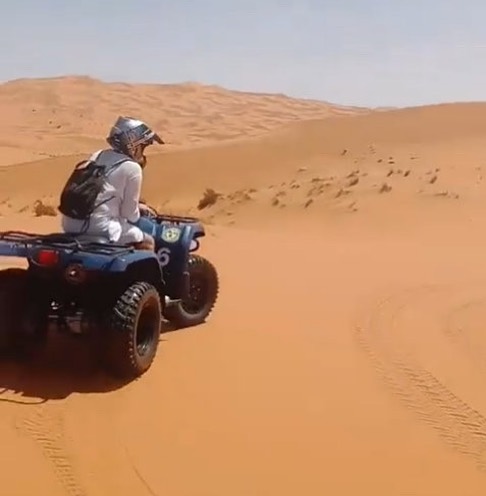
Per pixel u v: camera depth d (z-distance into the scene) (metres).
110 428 6.67
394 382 8.21
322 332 9.94
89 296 7.88
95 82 164.38
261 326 10.02
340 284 13.25
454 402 7.73
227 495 5.69
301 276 13.80
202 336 9.40
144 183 53.56
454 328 10.62
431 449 6.65
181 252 9.01
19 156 82.88
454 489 5.99
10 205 43.34
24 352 8.12
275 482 5.93
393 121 62.38
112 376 7.77
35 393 7.28
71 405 7.07
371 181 36.38
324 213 31.95
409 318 11.02
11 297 7.80
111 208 7.96
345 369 8.52
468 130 57.44
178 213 35.81
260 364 8.51
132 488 5.72
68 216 7.94
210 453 6.33
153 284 8.52
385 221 29.95
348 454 6.46
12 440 6.35
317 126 64.31
